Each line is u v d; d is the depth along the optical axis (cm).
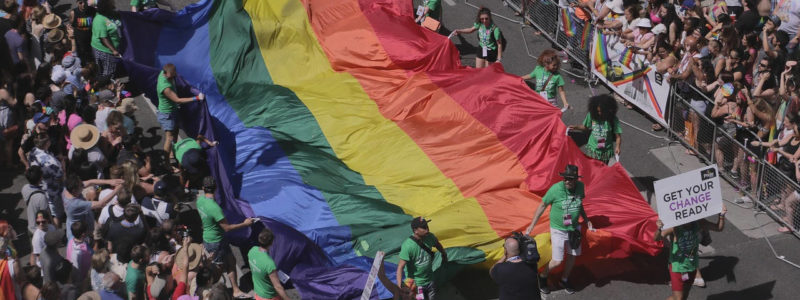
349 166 1427
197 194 1435
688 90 1495
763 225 1351
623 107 1659
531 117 1409
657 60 1543
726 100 1419
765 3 1722
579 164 1326
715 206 1111
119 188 1227
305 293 1180
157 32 1717
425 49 1611
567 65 1786
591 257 1229
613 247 1220
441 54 1602
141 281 1077
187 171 1396
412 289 1133
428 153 1416
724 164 1443
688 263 1134
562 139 1345
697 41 1496
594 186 1293
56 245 1112
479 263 1204
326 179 1391
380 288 1170
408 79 1562
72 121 1410
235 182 1411
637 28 1608
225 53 1664
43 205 1245
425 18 1752
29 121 1427
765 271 1255
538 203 1274
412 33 1650
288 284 1237
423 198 1336
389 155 1427
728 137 1409
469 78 1506
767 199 1362
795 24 1717
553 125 1373
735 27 1677
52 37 1638
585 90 1708
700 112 1465
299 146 1473
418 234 1089
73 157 1299
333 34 1681
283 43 1686
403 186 1370
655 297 1207
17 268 1085
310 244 1220
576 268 1258
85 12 1686
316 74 1639
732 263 1271
